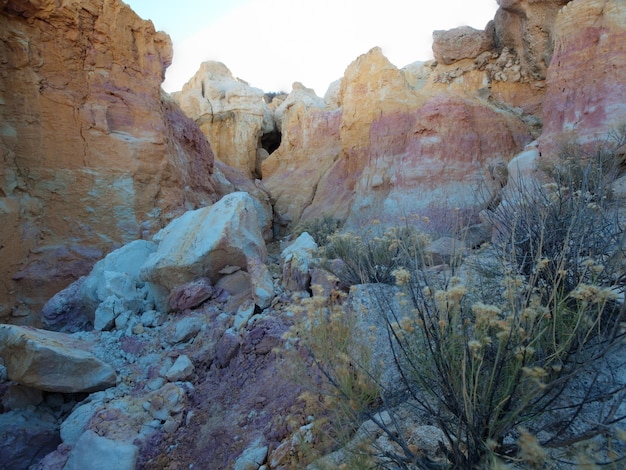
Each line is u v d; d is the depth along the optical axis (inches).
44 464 151.3
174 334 216.2
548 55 693.3
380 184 743.7
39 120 494.0
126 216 545.0
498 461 65.7
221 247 254.5
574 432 81.0
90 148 534.9
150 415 163.2
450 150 650.8
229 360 183.8
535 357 84.4
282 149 1337.4
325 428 112.4
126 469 139.9
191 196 700.0
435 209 607.2
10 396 177.5
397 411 105.7
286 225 1009.5
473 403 75.7
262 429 134.9
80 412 169.3
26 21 493.7
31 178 484.4
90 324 288.7
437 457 83.8
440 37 835.4
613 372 95.2
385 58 866.1
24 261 462.0
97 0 552.7
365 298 159.2
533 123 703.7
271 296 216.2
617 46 406.6
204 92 1583.4
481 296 113.8
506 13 764.0
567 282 113.3
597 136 384.2
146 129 589.6
